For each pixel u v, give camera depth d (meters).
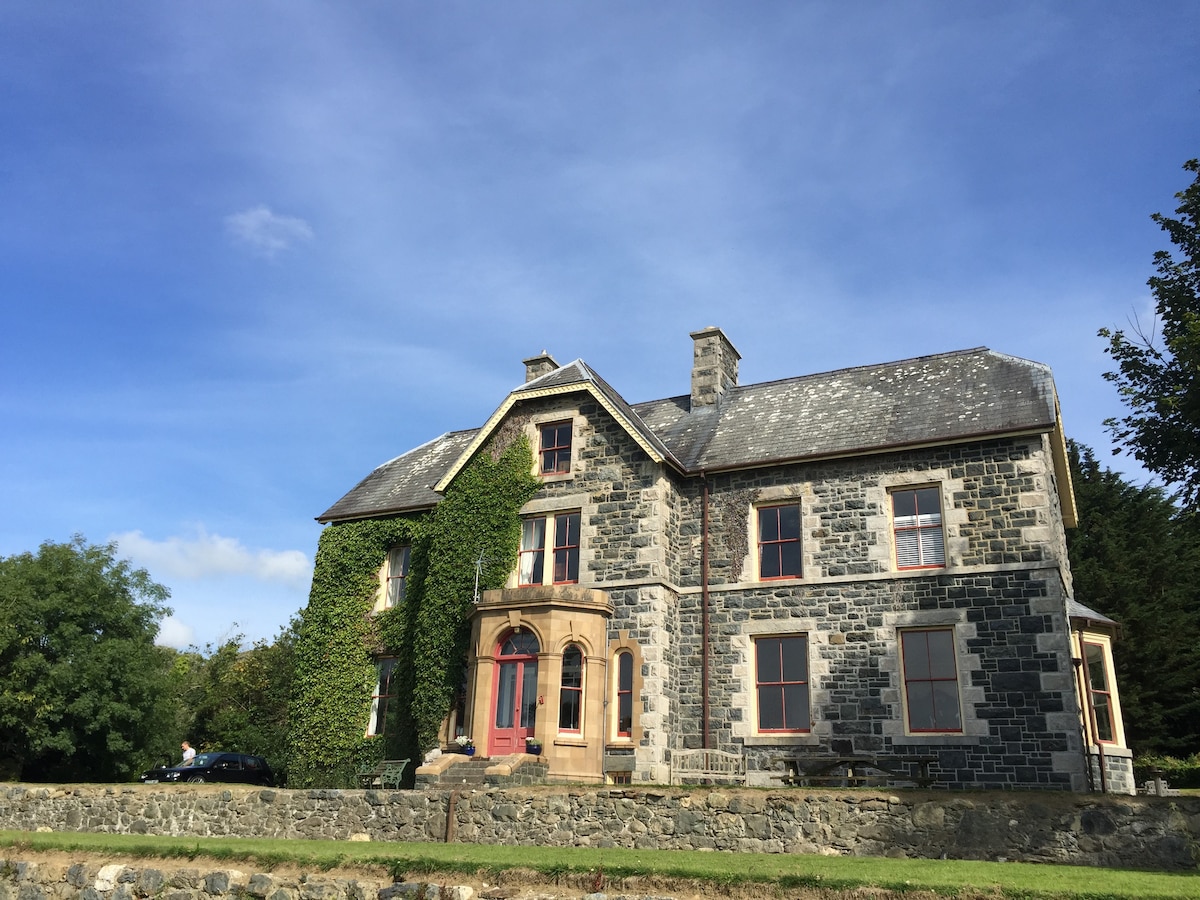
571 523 22.75
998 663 18.47
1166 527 34.75
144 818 19.39
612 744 20.31
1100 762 17.66
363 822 17.03
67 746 28.77
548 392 23.61
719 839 14.52
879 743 19.05
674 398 26.64
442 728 22.00
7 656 28.78
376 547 25.73
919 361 23.50
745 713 20.41
